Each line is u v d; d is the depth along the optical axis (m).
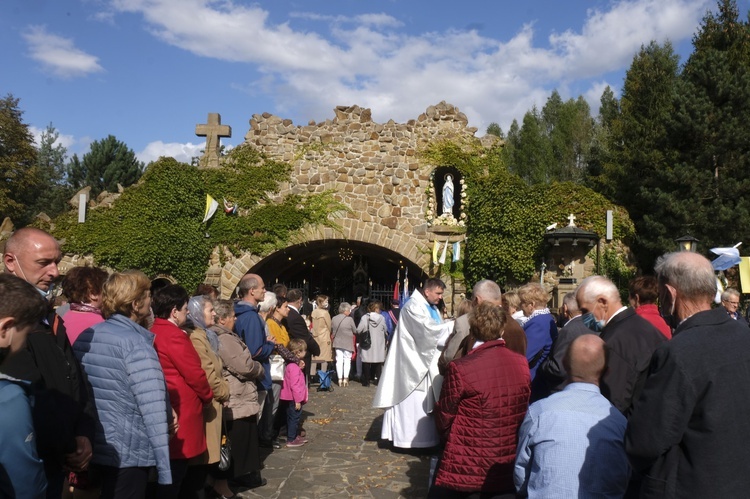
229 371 6.05
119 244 19.44
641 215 22.59
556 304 17.00
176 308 4.88
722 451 2.68
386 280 25.45
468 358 4.54
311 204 20.55
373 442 8.46
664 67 25.55
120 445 3.87
